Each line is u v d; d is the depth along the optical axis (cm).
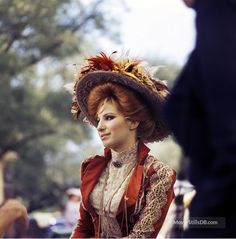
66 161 2612
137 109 340
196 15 226
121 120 340
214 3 223
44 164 2339
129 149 341
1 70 2020
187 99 227
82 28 2153
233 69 215
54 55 2142
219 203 217
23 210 452
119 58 345
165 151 1425
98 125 346
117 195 337
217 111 214
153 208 329
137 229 329
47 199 2395
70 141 2406
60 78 2172
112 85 341
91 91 346
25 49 2102
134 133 344
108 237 341
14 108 2067
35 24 2078
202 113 225
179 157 237
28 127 2150
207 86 217
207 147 224
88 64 348
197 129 225
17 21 2064
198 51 221
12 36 2073
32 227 703
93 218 346
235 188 214
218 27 220
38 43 2100
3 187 649
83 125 2339
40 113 2188
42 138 2298
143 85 337
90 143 2486
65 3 2078
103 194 341
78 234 356
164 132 342
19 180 2264
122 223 337
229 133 211
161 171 332
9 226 448
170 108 233
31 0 2069
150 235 329
